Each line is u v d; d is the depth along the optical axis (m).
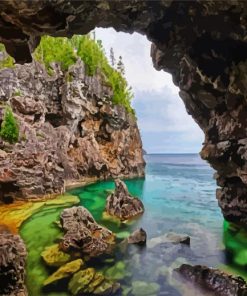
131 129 81.00
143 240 26.17
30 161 42.38
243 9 14.19
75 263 21.03
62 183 48.19
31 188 41.28
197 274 19.05
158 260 22.59
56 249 23.23
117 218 34.72
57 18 12.73
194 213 39.22
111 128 74.56
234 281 17.33
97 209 38.31
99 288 18.00
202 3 14.97
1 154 39.44
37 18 12.23
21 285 16.84
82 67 67.56
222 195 32.06
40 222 30.41
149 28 18.47
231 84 19.88
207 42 18.81
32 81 57.03
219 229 31.14
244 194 29.12
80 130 68.50
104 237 26.78
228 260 22.66
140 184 69.12
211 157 28.14
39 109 52.03
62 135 60.47
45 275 19.50
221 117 25.17
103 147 74.12
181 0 15.45
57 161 49.38
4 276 16.20
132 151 80.12
